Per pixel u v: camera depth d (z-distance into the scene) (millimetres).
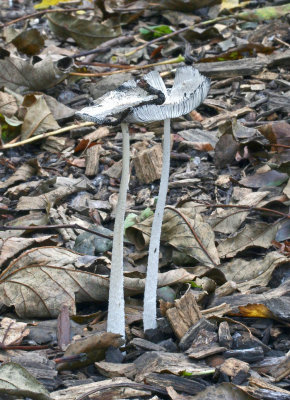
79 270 461
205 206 545
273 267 475
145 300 431
